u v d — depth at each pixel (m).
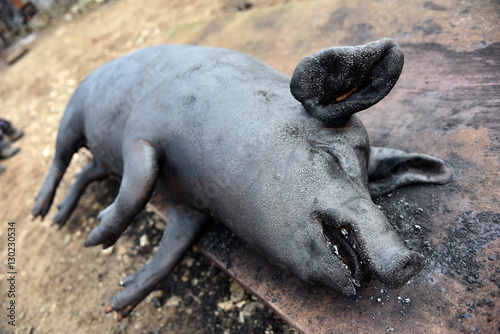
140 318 0.91
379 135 0.81
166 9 2.07
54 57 2.33
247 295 0.86
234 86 0.66
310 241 0.53
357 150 0.59
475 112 0.74
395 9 1.05
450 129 0.74
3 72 2.53
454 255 0.60
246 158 0.58
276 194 0.55
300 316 0.62
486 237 0.59
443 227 0.63
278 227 0.55
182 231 0.80
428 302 0.57
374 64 0.50
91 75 0.99
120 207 0.72
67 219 1.12
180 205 0.84
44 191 1.06
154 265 0.79
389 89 0.51
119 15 2.35
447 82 0.82
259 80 0.67
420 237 0.63
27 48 2.65
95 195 1.27
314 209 0.53
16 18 2.77
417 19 0.98
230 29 1.38
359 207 0.52
